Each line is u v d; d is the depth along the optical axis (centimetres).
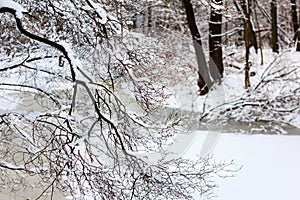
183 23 1698
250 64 1584
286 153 1023
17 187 660
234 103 1322
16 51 658
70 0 616
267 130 1294
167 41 1086
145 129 643
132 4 737
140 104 653
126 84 641
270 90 1350
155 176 594
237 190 778
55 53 645
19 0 627
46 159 601
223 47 1767
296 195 761
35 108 668
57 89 646
